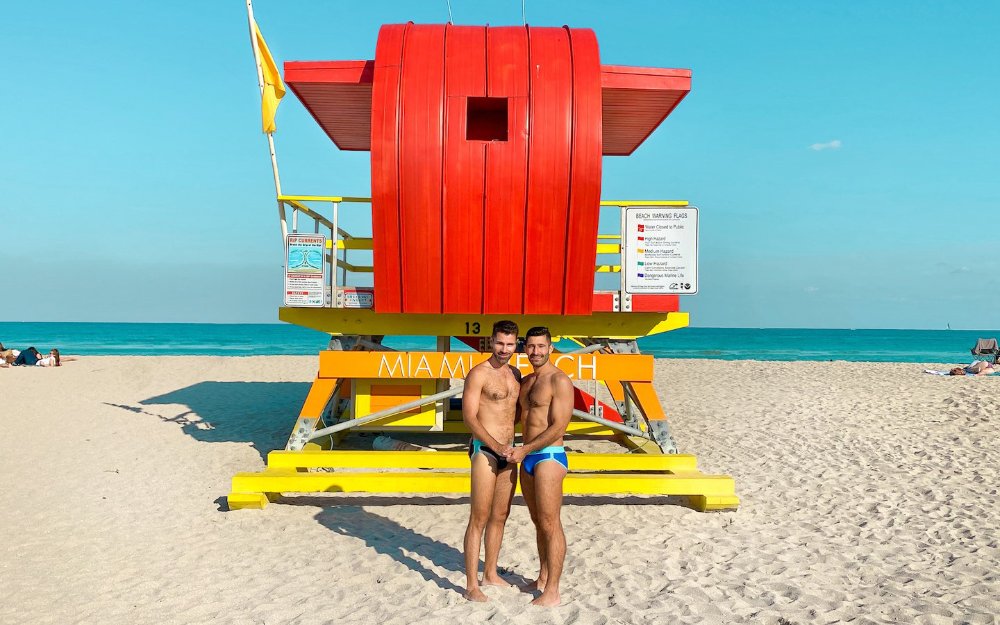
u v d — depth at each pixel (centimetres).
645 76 827
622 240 773
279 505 723
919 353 6153
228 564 554
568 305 760
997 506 736
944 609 468
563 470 471
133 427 1191
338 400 1083
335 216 813
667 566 551
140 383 1848
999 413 1271
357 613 459
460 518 683
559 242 745
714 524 670
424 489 696
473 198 736
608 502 745
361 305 800
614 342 841
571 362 793
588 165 736
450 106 736
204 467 894
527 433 481
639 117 984
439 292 758
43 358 2331
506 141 735
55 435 1112
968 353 6166
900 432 1155
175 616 455
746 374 2114
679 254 776
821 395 1587
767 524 672
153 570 539
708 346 7494
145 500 740
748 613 462
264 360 2544
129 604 475
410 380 880
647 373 797
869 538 631
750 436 1132
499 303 759
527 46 765
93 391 1678
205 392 1678
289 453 745
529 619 450
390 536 626
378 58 755
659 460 752
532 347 480
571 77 746
